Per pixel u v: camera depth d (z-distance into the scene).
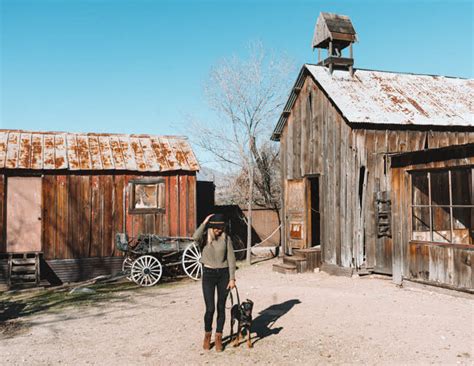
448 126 15.24
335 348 7.38
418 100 16.52
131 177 16.61
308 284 13.12
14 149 16.08
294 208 17.06
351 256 14.07
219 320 7.49
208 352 7.41
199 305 10.87
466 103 17.12
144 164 16.73
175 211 16.97
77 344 8.16
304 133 16.81
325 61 17.08
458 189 13.67
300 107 17.14
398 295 10.98
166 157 17.42
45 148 16.53
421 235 12.48
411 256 11.87
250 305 7.55
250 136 21.98
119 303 11.70
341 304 10.25
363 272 13.93
